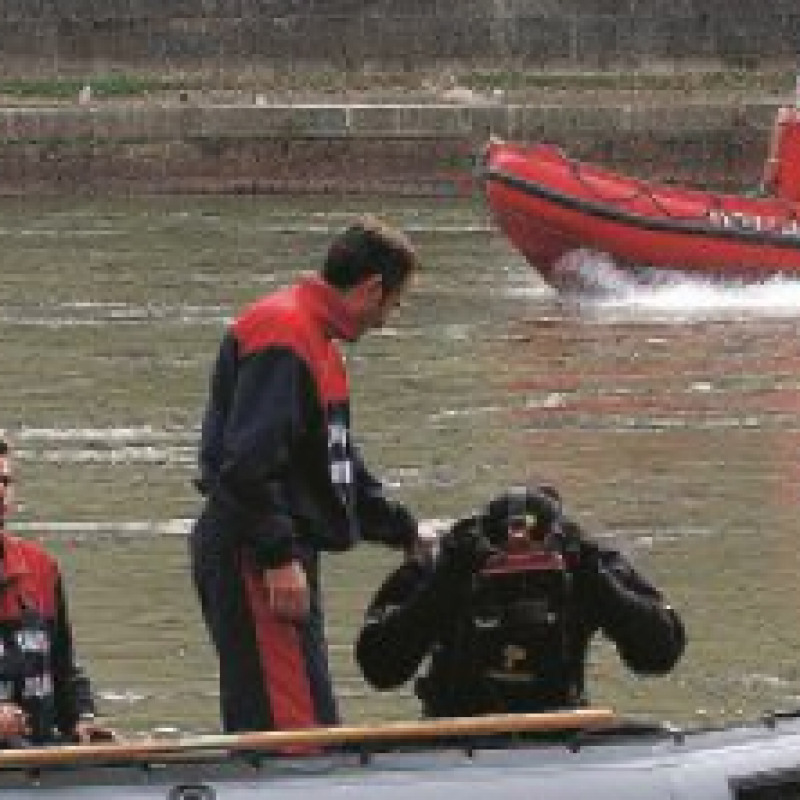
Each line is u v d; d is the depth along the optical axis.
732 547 55.38
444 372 78.62
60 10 142.50
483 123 135.00
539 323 90.56
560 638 27.39
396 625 27.61
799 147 100.94
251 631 27.66
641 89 142.12
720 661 45.97
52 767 26.30
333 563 52.56
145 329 85.00
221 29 143.50
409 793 26.72
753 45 143.50
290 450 27.47
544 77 143.25
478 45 143.75
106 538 55.22
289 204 130.00
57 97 141.38
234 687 27.78
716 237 99.38
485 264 106.19
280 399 27.11
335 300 27.61
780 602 50.47
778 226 99.75
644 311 95.81
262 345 27.28
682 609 49.84
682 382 78.00
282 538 27.11
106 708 42.78
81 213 123.75
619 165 136.00
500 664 27.44
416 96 141.88
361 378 77.00
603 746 27.50
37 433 67.56
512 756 27.22
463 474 63.28
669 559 54.22
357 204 130.25
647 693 43.97
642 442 67.62
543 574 27.08
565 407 73.00
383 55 144.12
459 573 27.33
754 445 67.31
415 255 27.83
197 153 135.25
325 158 135.12
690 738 27.95
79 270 99.75
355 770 26.81
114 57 143.38
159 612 49.09
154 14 142.75
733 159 135.88
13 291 93.56
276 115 135.00
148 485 60.88
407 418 70.69
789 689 44.34
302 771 26.73
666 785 27.25
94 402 72.31
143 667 45.31
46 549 54.00
